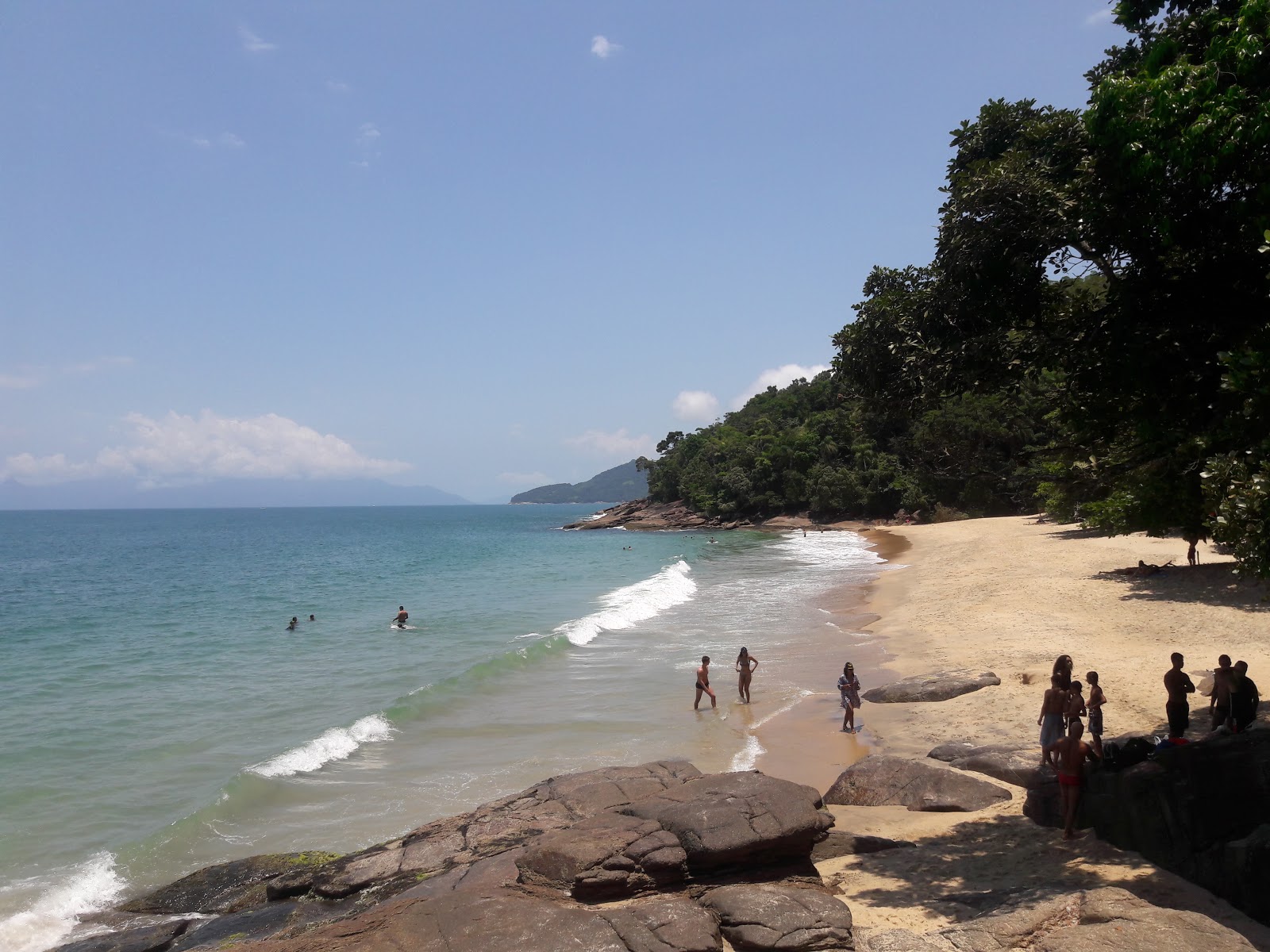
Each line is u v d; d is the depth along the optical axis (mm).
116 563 70188
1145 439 9617
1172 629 20969
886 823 11008
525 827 10125
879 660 22312
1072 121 9914
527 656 23484
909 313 10328
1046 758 11156
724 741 15859
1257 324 8555
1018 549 43219
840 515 101062
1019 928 6910
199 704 19359
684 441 141625
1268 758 7766
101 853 11141
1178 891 7691
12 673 23156
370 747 15672
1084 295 10508
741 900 7738
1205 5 9914
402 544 99125
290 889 9383
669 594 37906
